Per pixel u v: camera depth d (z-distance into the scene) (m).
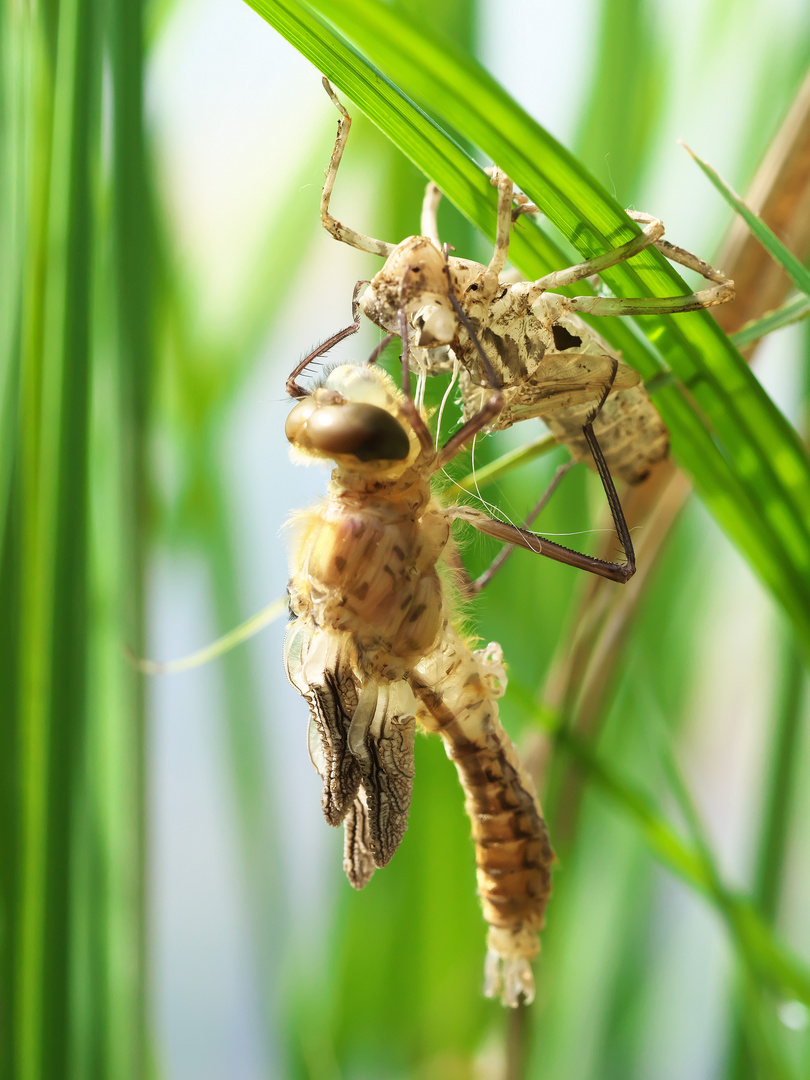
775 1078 0.24
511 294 0.21
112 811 0.25
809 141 0.22
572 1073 0.31
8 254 0.23
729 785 0.33
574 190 0.21
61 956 0.23
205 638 0.30
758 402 0.21
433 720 0.22
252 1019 0.33
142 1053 0.24
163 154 0.26
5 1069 0.23
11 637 0.23
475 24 0.25
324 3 0.20
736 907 0.24
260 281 0.29
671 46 0.27
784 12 0.26
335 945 0.31
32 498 0.23
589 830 0.31
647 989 0.31
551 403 0.22
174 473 0.29
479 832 0.22
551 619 0.28
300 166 0.28
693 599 0.31
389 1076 0.31
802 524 0.22
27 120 0.23
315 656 0.21
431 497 0.22
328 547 0.21
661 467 0.23
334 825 0.21
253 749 0.30
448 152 0.21
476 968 0.31
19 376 0.23
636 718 0.30
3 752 0.23
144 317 0.23
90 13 0.22
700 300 0.21
